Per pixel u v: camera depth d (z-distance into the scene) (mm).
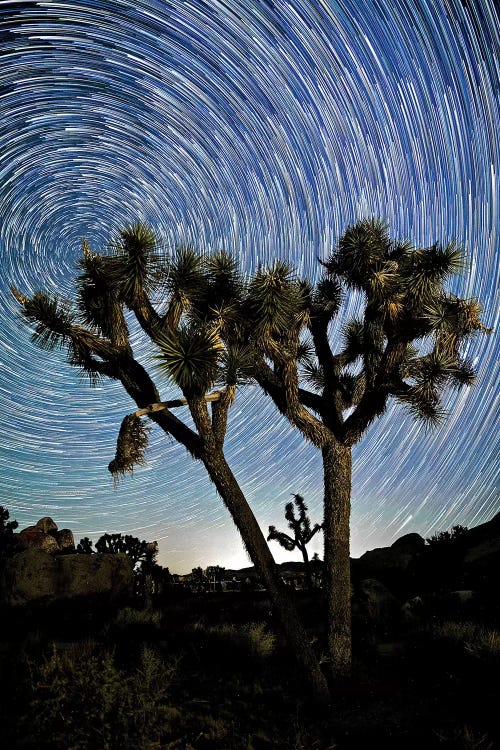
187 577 21219
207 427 7199
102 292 7977
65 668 4707
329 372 9234
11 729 4203
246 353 7684
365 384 8961
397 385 8016
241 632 8859
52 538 20688
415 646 8211
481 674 6375
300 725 5617
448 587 12852
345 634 7465
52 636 9203
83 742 4031
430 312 7809
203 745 4879
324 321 9523
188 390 7105
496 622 8695
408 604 10758
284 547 17125
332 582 7727
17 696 4648
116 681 4633
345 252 8680
